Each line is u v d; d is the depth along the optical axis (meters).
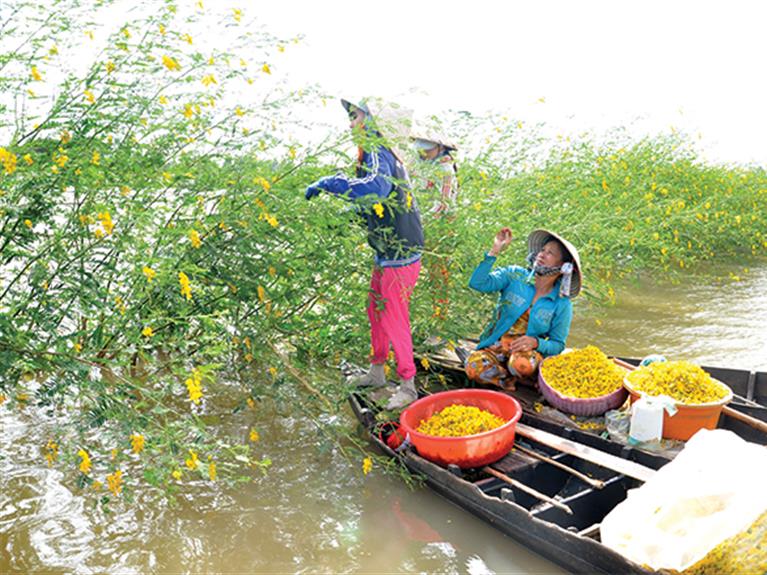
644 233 8.30
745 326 7.63
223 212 4.59
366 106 4.98
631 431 4.64
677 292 8.93
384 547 4.09
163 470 4.04
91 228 4.53
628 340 7.26
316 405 5.26
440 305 5.94
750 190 11.61
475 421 4.77
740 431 4.91
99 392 4.09
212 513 4.34
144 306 4.47
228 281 4.82
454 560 3.99
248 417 5.46
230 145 4.75
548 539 3.88
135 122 4.62
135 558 3.93
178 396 5.64
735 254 10.72
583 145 9.32
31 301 4.23
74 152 4.24
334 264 5.18
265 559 3.96
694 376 4.81
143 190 4.52
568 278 5.44
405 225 5.11
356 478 4.77
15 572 3.78
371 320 5.43
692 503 3.57
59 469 4.65
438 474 4.52
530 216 7.33
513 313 5.61
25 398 4.62
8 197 3.92
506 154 8.19
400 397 5.34
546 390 5.22
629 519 3.70
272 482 4.69
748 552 3.30
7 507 4.27
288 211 4.64
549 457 4.73
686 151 11.21
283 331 5.10
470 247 6.17
